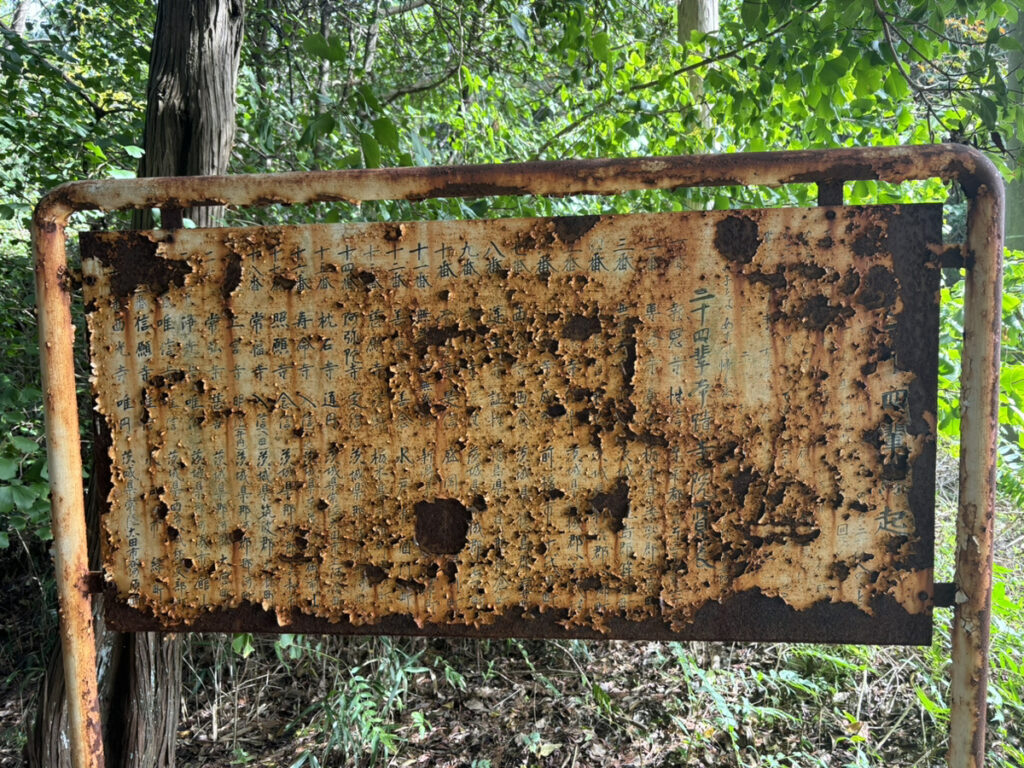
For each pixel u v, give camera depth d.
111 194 1.29
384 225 1.27
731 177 1.19
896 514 1.18
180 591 1.35
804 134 2.81
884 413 1.17
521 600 1.28
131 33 3.74
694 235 1.20
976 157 1.11
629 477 1.24
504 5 3.83
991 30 2.03
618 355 1.23
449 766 2.37
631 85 3.36
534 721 2.55
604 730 2.49
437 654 2.98
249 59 3.98
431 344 1.27
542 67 4.65
